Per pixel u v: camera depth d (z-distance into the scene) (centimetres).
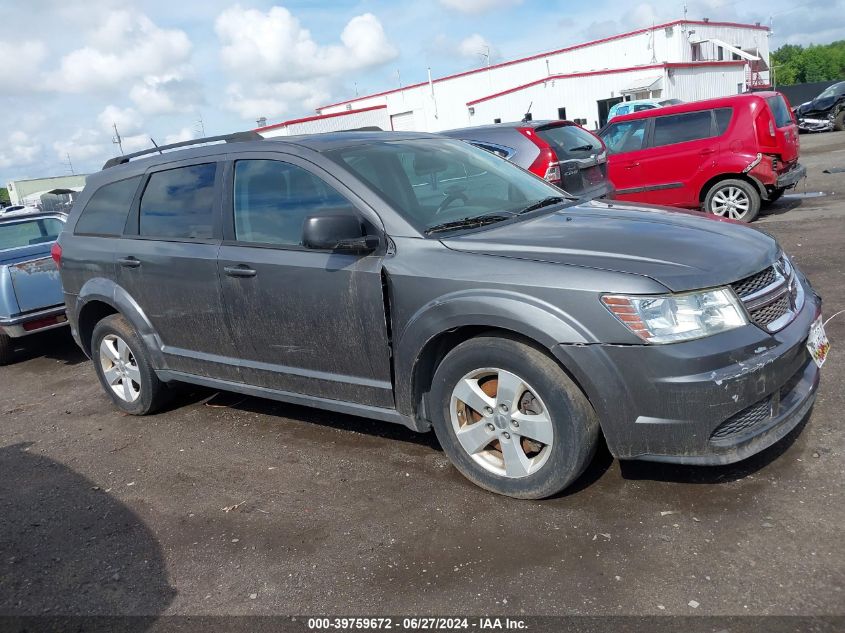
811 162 1650
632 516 309
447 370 338
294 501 364
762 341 291
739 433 293
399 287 341
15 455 483
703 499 314
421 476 371
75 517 380
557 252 316
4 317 690
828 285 607
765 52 4550
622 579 270
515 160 802
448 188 396
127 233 483
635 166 1033
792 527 286
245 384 434
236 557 321
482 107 3638
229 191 422
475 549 301
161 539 345
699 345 281
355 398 380
